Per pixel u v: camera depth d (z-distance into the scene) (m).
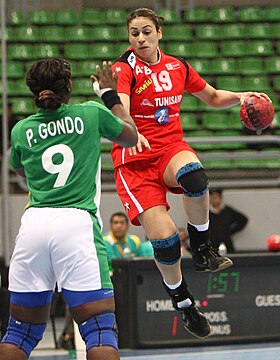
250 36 39.41
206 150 33.06
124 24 39.69
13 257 11.13
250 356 20.23
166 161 12.97
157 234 12.82
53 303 23.12
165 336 22.16
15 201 28.66
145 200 13.05
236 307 22.56
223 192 30.42
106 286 10.88
